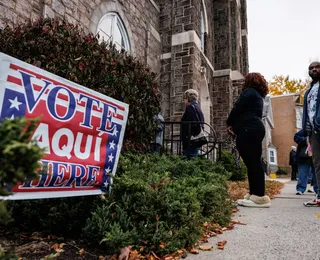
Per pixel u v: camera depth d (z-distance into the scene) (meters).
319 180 3.62
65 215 2.28
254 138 3.74
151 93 4.06
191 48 10.22
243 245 2.22
